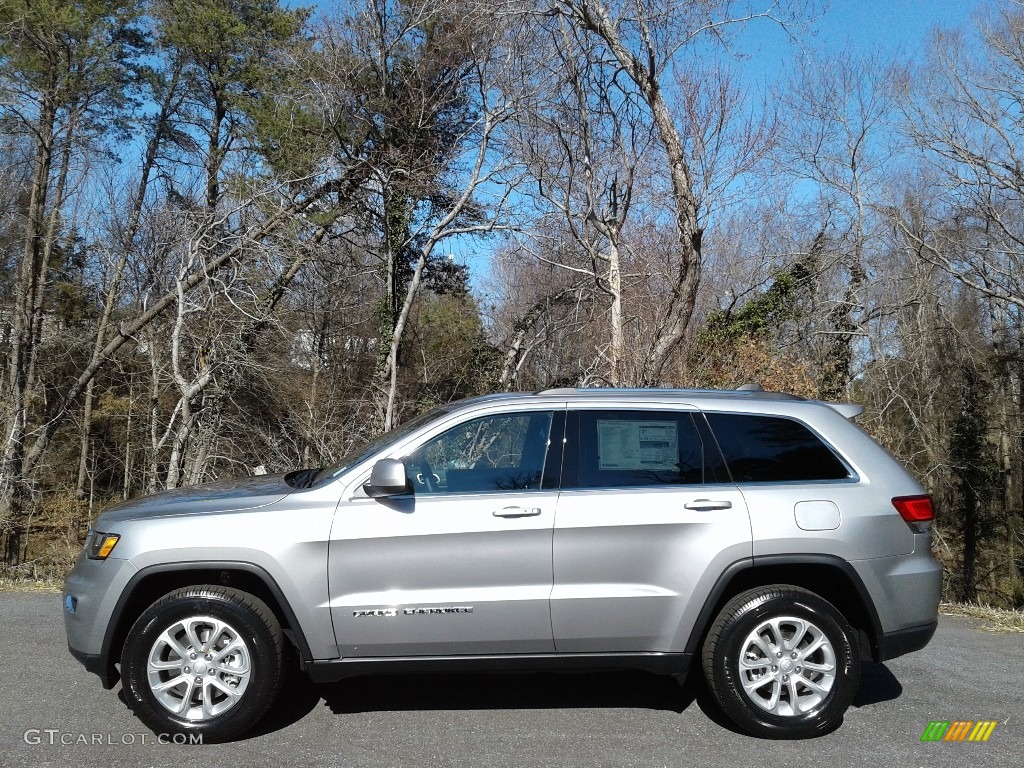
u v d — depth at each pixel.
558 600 4.27
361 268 20.70
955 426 21.61
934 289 20.45
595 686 5.04
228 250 16.98
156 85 23.83
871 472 4.55
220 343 16.81
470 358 24.08
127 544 4.25
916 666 5.53
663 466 4.50
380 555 4.25
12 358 20.22
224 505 4.39
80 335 22.64
